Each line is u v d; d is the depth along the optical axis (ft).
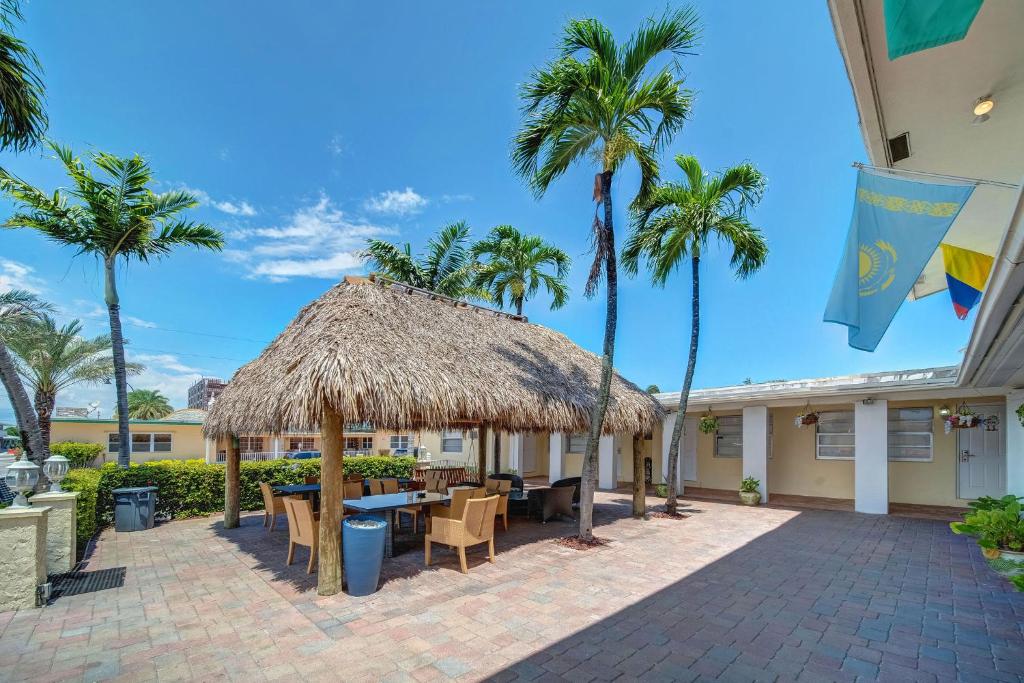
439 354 23.45
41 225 33.19
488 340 29.19
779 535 29.91
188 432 85.92
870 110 14.67
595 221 27.40
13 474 17.34
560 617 16.58
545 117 25.46
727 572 22.12
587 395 30.68
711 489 51.60
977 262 22.20
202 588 19.16
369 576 18.44
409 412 19.60
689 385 36.47
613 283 27.73
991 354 20.97
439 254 54.08
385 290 26.30
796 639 15.12
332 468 18.71
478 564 22.90
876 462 37.50
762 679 12.64
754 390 43.24
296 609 16.99
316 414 17.56
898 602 18.47
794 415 47.60
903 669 13.21
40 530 17.49
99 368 65.92
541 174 27.32
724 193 34.91
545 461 70.90
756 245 34.76
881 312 13.96
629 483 58.80
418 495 26.76
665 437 50.16
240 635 14.85
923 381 34.09
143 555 24.08
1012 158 16.70
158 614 16.48
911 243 13.61
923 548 26.91
